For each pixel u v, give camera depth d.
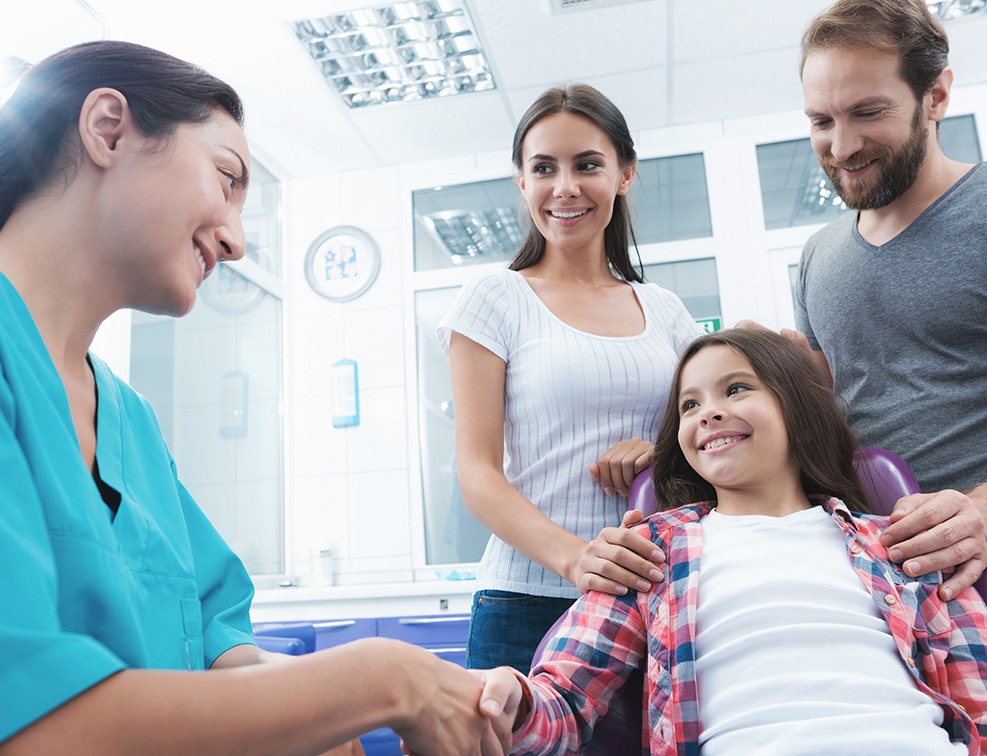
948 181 1.47
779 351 1.32
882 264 1.50
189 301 0.84
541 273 1.61
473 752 0.80
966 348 1.43
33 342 0.74
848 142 1.40
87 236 0.77
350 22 3.38
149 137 0.77
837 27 1.38
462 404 1.43
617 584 1.15
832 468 1.29
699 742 1.04
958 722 1.03
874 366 1.54
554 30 3.35
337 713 0.64
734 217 3.93
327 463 4.11
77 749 0.53
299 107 3.80
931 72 1.38
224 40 3.35
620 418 1.43
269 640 1.83
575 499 1.38
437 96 3.77
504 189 4.24
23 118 0.75
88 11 3.04
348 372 4.14
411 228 4.26
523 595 1.34
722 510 1.30
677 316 1.66
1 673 0.52
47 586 0.59
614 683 1.12
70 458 0.72
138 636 0.72
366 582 3.96
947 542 1.09
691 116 4.01
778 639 1.07
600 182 1.50
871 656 1.05
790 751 0.95
